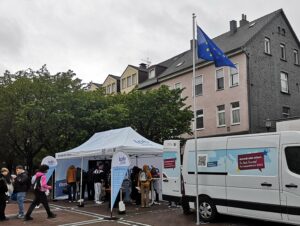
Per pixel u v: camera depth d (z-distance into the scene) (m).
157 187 16.14
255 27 29.25
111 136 16.33
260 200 9.38
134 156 17.58
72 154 16.86
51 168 16.47
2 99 23.16
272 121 25.53
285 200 8.85
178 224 10.58
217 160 10.61
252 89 26.41
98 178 16.58
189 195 11.40
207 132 28.83
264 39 28.28
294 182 8.71
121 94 25.39
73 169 17.83
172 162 12.63
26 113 21.45
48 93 22.78
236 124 26.64
